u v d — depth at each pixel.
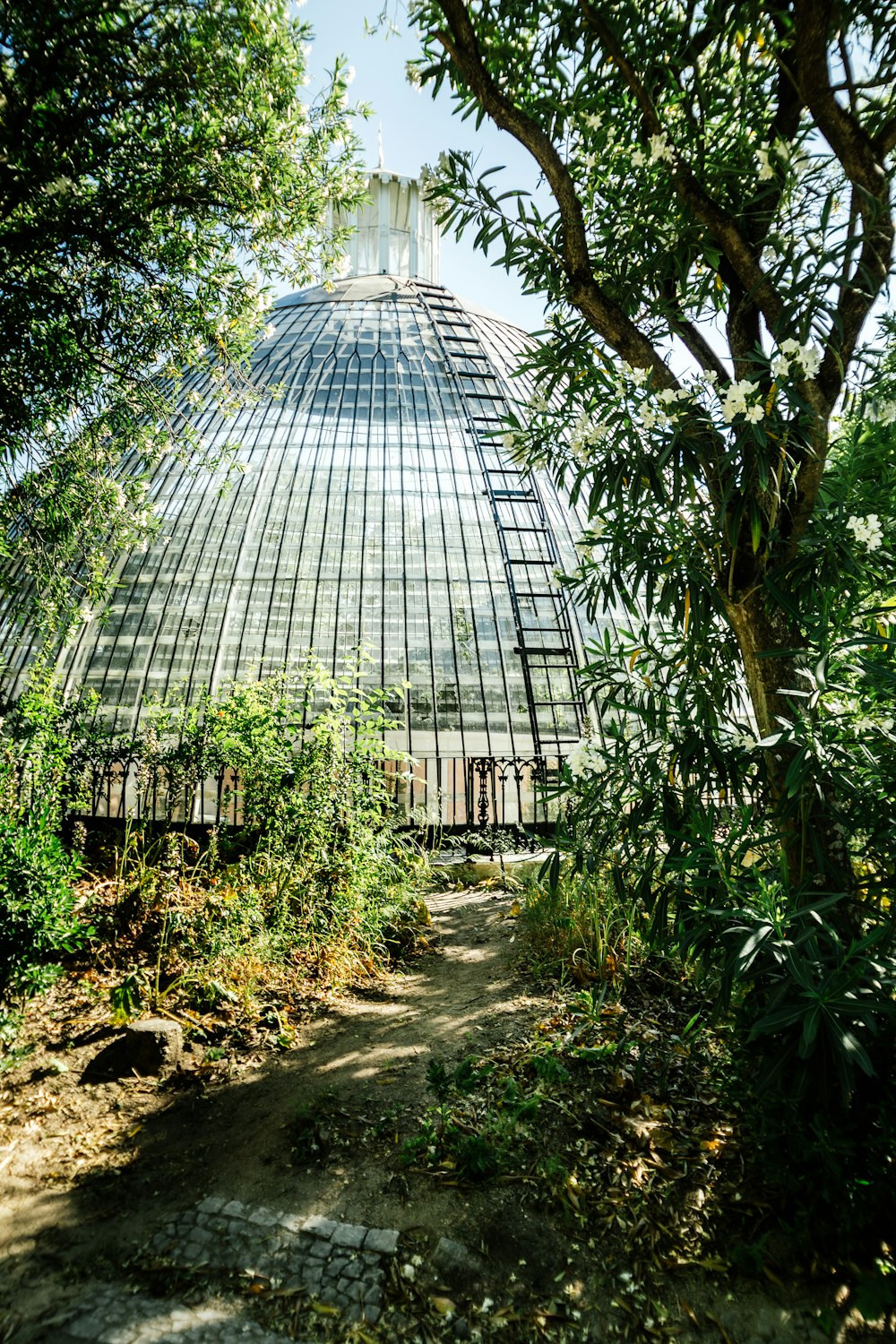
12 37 4.73
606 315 4.48
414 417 21.95
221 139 6.28
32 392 6.71
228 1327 3.02
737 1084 4.04
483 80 4.24
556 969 6.35
